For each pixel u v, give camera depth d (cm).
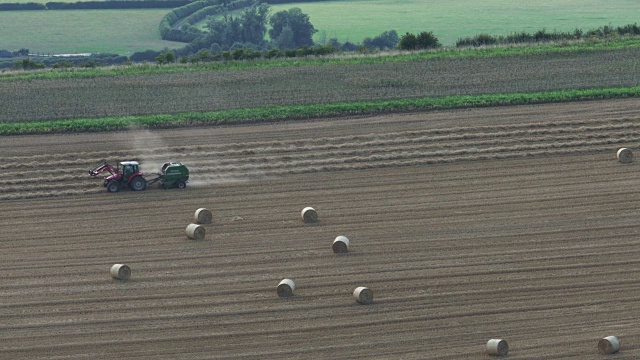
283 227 15012
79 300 12625
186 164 17850
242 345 11462
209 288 12950
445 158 17975
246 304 12488
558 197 15950
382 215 15375
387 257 13812
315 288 12900
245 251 14125
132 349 11394
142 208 15950
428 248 14088
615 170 17200
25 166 17662
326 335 11681
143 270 13525
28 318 12150
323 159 18038
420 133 19012
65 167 17725
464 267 13438
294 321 12031
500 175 17075
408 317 12088
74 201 16350
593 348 11294
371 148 18438
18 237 14762
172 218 15475
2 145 18825
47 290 12912
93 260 13875
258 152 18325
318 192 16512
